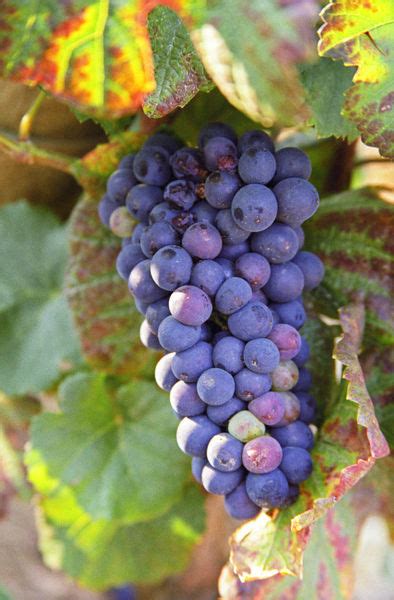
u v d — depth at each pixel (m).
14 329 0.58
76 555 0.58
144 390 0.54
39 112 0.48
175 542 0.58
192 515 0.58
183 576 0.65
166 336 0.39
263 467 0.39
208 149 0.40
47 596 0.75
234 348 0.39
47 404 0.59
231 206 0.40
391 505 0.48
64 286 0.49
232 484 0.40
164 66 0.38
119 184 0.43
